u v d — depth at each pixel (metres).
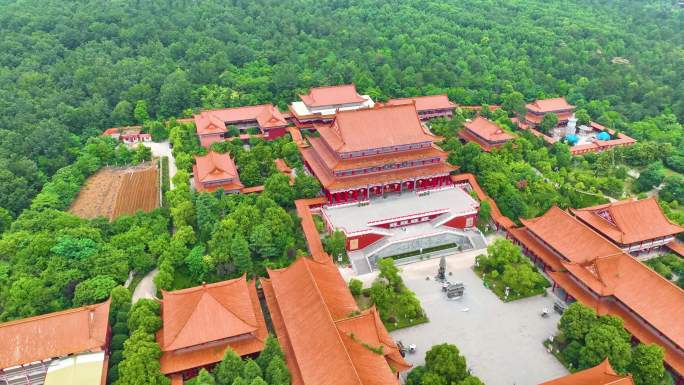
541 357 81.38
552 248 98.44
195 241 102.88
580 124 166.38
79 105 160.12
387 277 92.12
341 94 157.75
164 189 125.06
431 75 181.12
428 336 85.56
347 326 72.31
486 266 101.62
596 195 125.88
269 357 71.00
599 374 67.25
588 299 86.88
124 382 68.00
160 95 166.75
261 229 98.56
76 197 126.56
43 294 85.75
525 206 113.88
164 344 73.19
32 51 177.88
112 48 185.62
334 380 64.56
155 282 91.62
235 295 81.00
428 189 122.06
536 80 186.62
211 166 119.81
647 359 72.62
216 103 164.62
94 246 96.75
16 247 98.19
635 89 179.62
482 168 125.25
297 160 133.88
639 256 102.19
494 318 89.62
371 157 116.94
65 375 70.62
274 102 168.62
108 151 141.62
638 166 145.62
